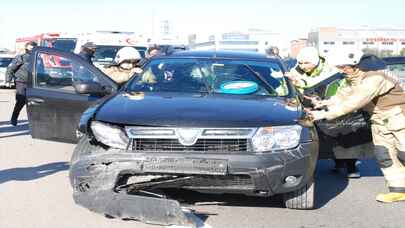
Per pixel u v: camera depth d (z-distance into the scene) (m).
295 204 5.80
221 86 6.56
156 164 5.13
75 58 7.81
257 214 5.71
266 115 5.45
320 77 7.21
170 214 5.01
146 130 5.22
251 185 5.22
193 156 5.12
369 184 7.39
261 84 6.61
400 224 5.56
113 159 5.21
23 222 5.30
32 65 8.06
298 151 5.27
